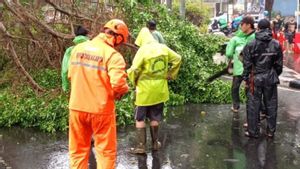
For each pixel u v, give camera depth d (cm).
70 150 512
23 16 934
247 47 716
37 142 711
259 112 732
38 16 988
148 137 733
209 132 765
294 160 632
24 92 858
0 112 804
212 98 983
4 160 630
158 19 1078
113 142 501
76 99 493
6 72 982
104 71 482
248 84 729
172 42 984
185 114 884
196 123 820
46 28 917
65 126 768
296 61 1655
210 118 855
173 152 663
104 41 494
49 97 820
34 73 966
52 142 710
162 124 812
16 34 973
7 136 741
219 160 630
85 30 683
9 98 839
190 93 996
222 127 795
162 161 625
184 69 977
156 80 634
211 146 691
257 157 643
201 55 1120
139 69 623
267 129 740
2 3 922
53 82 925
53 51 984
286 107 948
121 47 1002
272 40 708
